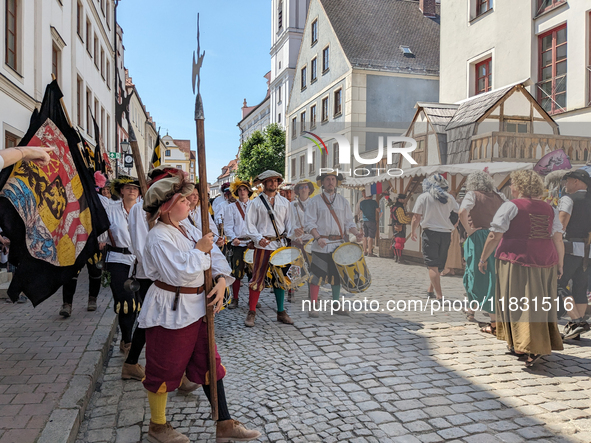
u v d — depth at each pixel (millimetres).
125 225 4062
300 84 20094
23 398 2857
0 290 5914
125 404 3027
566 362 3779
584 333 4680
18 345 3957
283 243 5086
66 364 3475
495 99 5250
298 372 3580
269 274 5035
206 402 3096
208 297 2428
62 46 12203
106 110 19938
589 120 8617
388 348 4027
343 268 4352
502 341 4207
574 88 9055
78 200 4074
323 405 2996
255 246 5098
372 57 17391
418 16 21812
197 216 3307
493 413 2859
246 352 4113
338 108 16984
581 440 2531
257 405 3014
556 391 3189
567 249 4465
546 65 9906
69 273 3990
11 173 3742
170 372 2410
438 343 4121
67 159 4062
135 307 4039
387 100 16734
